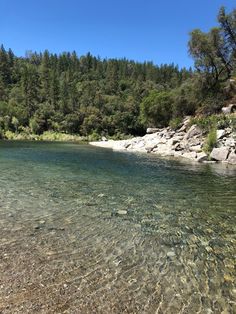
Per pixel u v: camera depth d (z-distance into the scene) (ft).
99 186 54.70
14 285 20.94
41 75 513.45
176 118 184.85
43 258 25.16
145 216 37.65
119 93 529.04
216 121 119.34
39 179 59.72
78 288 20.97
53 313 18.22
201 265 25.13
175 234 31.96
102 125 355.77
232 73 170.30
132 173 71.00
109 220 35.68
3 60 531.50
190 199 46.57
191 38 166.91
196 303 19.85
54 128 354.54
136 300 19.93
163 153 128.88
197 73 175.83
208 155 102.12
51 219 35.24
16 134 309.42
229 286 22.02
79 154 123.34
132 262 25.18
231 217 38.09
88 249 27.35
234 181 61.93
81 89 499.92
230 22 158.81
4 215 35.99
